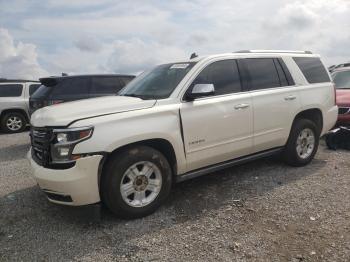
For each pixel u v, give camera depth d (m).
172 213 4.75
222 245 3.91
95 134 4.20
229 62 5.58
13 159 8.43
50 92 9.47
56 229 4.43
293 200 5.02
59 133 4.23
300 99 6.29
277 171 6.28
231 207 4.87
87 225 4.48
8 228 4.51
